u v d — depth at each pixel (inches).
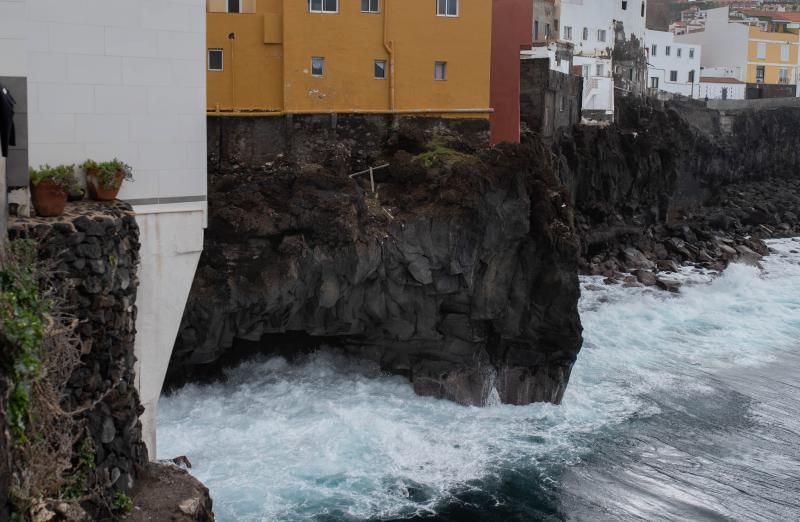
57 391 473.4
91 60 631.2
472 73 1230.3
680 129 2689.5
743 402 1278.3
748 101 3314.5
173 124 671.1
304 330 1120.2
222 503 848.3
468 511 895.7
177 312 685.9
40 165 594.6
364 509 873.5
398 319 1105.4
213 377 1093.1
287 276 1025.5
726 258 2215.8
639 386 1327.5
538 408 1166.3
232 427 996.6
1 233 462.9
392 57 1186.0
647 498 951.6
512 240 1114.7
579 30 2519.7
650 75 3351.4
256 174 1098.7
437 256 1075.3
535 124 1845.5
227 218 1009.5
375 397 1101.1
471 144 1232.2
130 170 639.8
